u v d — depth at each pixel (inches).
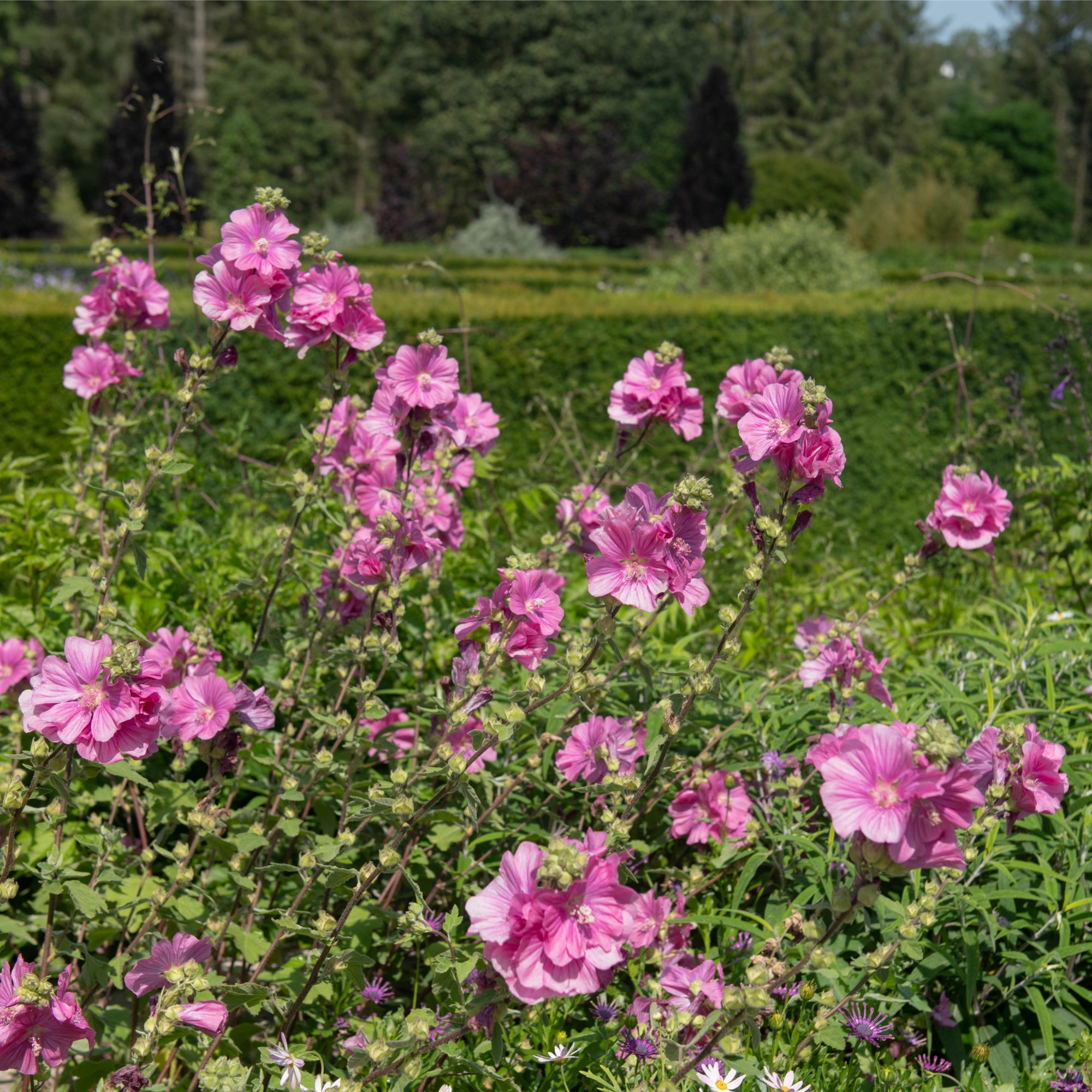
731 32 2251.5
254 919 103.0
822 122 2274.9
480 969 77.9
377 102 1911.9
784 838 101.7
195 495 183.6
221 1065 69.3
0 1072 82.3
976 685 128.3
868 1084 87.4
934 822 59.4
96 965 83.2
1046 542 181.8
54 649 119.0
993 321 342.6
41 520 148.9
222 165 1397.6
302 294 95.3
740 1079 73.7
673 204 1112.2
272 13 1948.8
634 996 93.2
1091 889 104.6
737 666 139.9
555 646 99.2
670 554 78.3
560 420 300.8
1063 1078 89.0
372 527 108.3
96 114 1616.6
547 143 1115.3
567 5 1503.4
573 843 72.9
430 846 109.4
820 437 77.4
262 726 89.9
